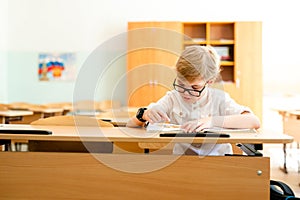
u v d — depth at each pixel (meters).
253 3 7.24
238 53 6.75
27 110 5.94
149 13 7.38
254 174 1.68
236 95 6.73
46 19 7.55
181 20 7.32
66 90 7.52
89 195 1.74
